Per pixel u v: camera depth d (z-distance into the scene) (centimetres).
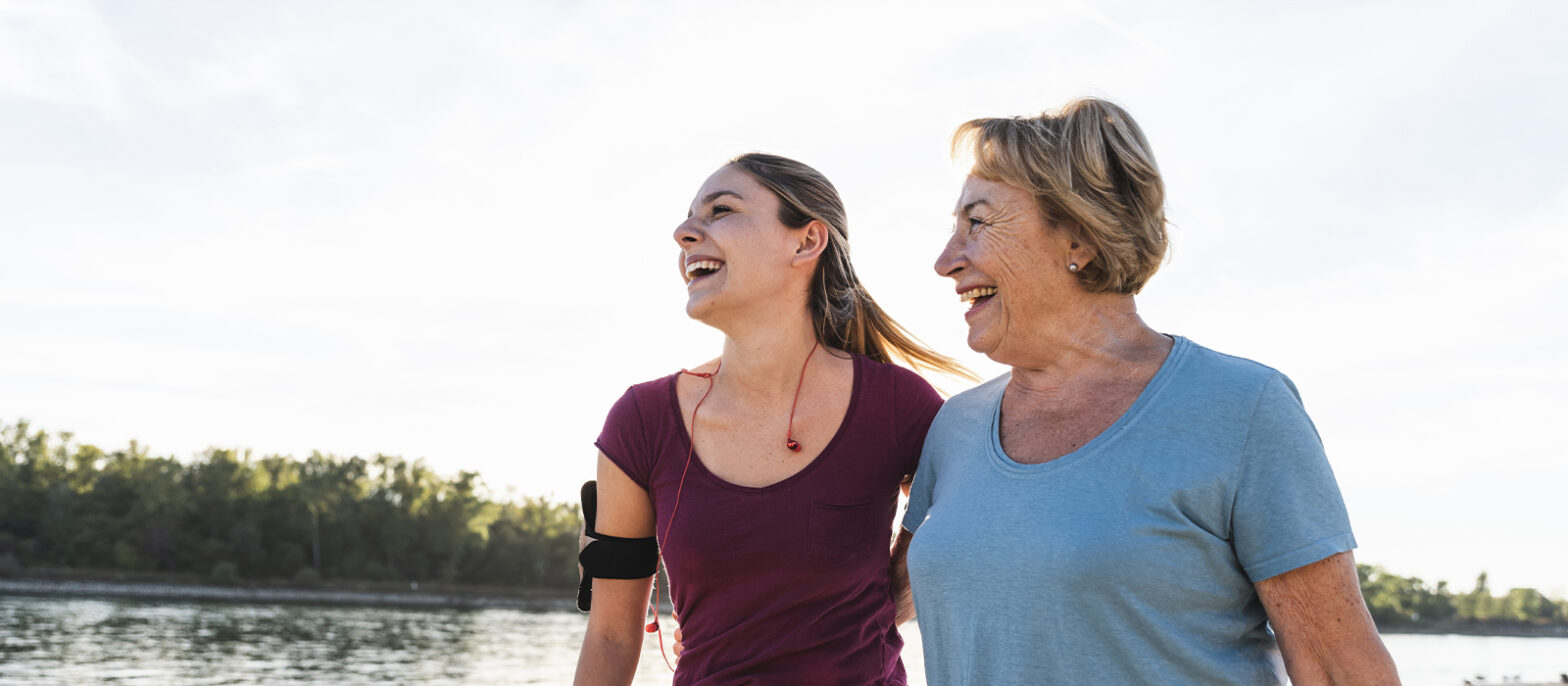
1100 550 156
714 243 231
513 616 8625
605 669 246
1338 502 154
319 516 10256
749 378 236
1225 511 156
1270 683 162
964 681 169
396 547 10481
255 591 9069
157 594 8431
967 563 169
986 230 179
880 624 231
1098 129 172
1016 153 175
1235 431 157
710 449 236
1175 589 155
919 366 265
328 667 3806
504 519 11788
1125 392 172
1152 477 158
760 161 238
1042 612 160
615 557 244
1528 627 14025
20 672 3173
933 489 202
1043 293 177
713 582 226
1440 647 9512
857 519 227
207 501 9875
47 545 9088
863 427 233
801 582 222
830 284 246
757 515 224
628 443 242
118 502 9662
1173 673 154
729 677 222
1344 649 150
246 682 3222
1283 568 151
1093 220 169
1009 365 186
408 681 3450
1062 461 167
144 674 3291
